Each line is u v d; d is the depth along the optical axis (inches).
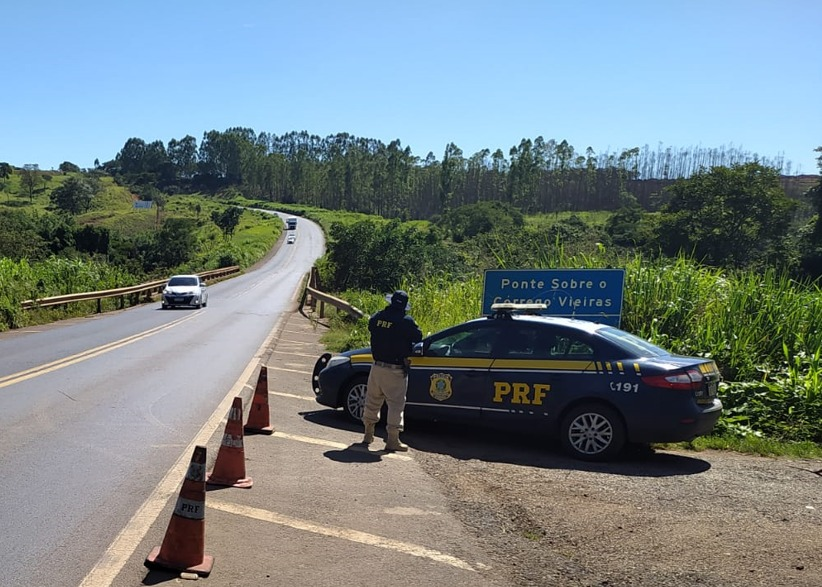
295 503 214.4
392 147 7283.5
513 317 313.7
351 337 639.1
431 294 666.2
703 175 2118.6
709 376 286.4
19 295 848.3
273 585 157.8
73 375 443.2
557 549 186.2
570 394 287.3
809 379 358.9
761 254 1731.1
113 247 2743.6
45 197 6058.1
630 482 252.5
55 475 235.0
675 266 501.0
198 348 606.9
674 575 170.4
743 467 279.7
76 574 160.4
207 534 186.9
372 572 166.9
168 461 253.6
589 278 416.5
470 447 303.4
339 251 1539.1
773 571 173.2
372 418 295.1
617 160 5556.1
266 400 310.3
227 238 3966.5
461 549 183.3
